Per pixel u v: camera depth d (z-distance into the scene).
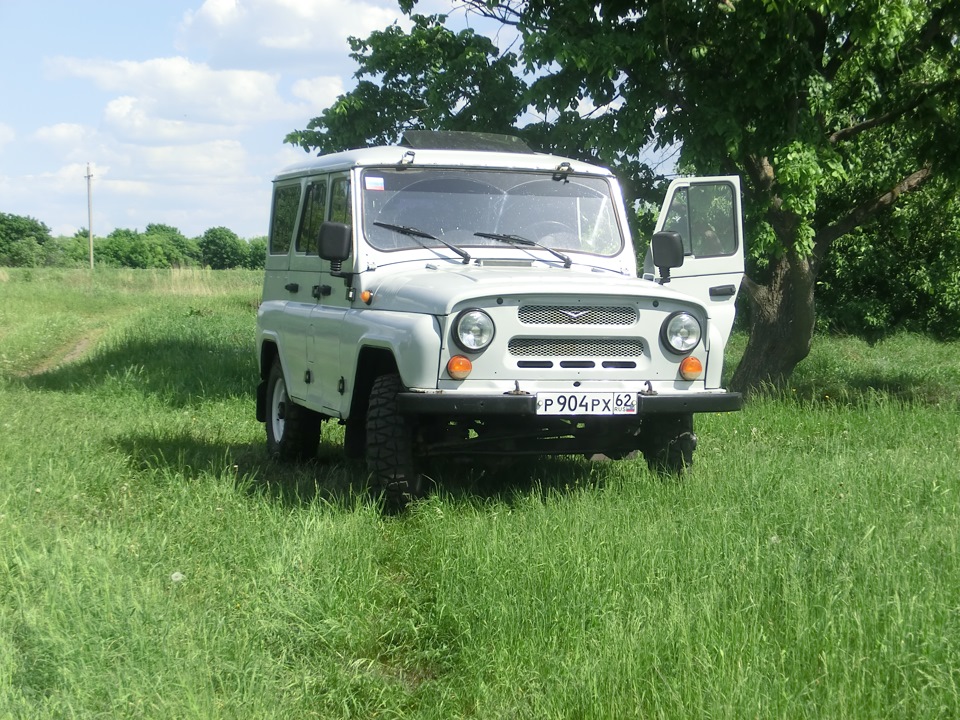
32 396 12.41
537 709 3.59
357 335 6.74
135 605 4.29
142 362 16.23
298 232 8.36
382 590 5.06
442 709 3.73
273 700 3.70
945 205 15.27
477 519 5.77
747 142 12.33
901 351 23.11
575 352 6.28
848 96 13.80
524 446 6.85
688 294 7.07
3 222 98.88
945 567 4.70
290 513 6.15
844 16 11.80
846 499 5.91
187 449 8.69
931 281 24.70
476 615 4.42
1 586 4.79
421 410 5.96
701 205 7.69
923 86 13.52
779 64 11.88
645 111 11.91
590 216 7.57
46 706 3.52
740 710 3.36
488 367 6.12
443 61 15.03
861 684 3.46
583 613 4.29
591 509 5.91
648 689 3.61
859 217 14.02
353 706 3.82
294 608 4.55
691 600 4.34
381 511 6.25
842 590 4.32
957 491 6.42
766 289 14.05
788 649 3.82
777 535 5.39
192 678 3.73
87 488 7.02
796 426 9.98
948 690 3.43
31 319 26.06
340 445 9.37
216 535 5.78
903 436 9.28
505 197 7.43
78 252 115.00
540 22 12.31
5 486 6.70
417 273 6.74
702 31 12.09
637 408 6.27
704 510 5.77
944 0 12.84
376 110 15.30
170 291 44.28
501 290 6.07
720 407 6.41
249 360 16.45
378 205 7.16
